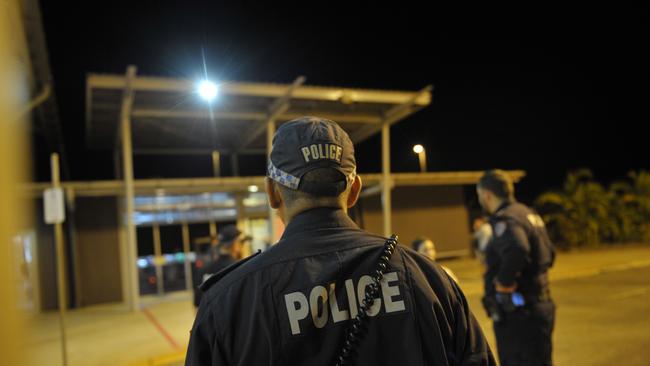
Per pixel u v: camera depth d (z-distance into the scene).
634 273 12.57
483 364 1.29
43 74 9.45
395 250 1.26
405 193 16.22
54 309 11.54
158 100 11.02
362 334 1.12
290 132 1.28
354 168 1.33
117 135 13.25
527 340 3.20
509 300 3.19
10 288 0.97
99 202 12.38
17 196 1.03
